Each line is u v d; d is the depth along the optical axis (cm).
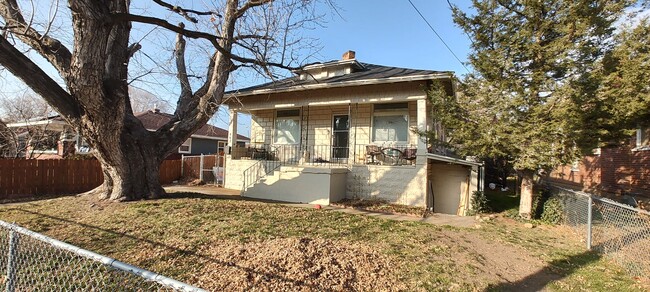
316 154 1274
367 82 1008
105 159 749
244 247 450
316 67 1410
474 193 911
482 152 745
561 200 749
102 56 607
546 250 530
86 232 525
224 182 1349
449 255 472
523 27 701
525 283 395
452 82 852
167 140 863
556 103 657
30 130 1563
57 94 659
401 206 927
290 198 1024
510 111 684
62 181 1127
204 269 382
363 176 1045
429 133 851
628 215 523
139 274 181
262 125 1417
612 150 1162
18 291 332
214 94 841
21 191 1029
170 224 571
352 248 464
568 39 648
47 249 432
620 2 619
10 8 658
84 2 541
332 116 1256
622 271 440
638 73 605
